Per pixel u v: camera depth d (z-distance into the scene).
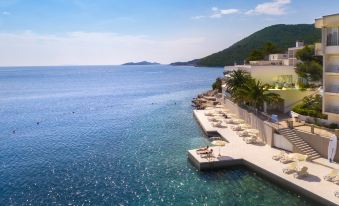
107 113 89.19
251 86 55.75
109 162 43.66
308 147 39.41
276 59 94.50
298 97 56.72
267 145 44.06
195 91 144.12
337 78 42.12
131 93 145.50
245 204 29.86
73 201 32.09
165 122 70.62
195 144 50.34
